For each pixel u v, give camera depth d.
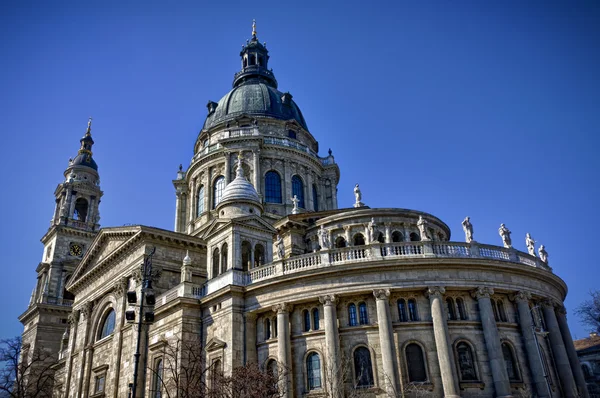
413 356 33.94
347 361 33.25
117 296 50.66
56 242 79.06
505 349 35.25
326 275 36.22
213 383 36.28
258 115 70.62
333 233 48.81
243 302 39.06
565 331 40.47
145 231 48.03
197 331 40.94
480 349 34.22
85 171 86.50
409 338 34.19
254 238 43.50
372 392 33.00
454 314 35.28
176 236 49.28
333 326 34.78
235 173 64.75
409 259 35.28
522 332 35.97
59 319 74.94
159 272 46.81
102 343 52.09
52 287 76.12
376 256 36.28
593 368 64.19
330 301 35.44
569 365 37.44
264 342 37.56
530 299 37.50
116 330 48.56
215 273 43.47
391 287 34.97
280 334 36.09
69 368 57.59
